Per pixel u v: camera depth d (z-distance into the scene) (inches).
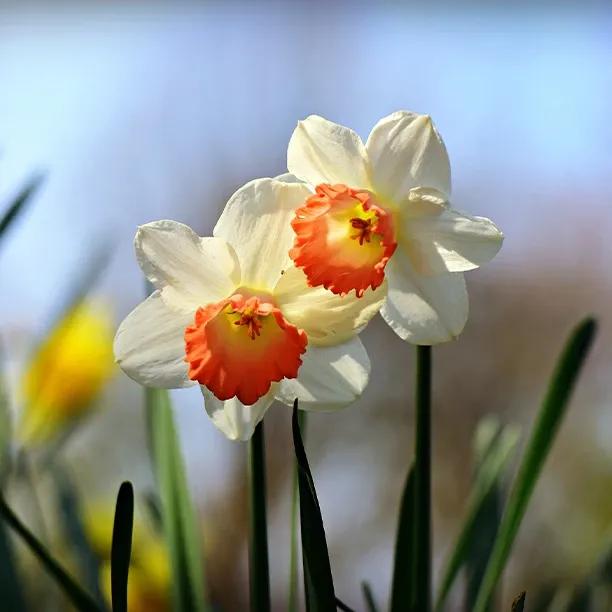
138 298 96.0
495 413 103.7
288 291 49.5
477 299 105.6
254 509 48.8
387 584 95.0
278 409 96.3
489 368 104.7
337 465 99.5
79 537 55.0
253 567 48.8
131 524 48.1
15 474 55.6
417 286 49.3
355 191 49.1
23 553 57.0
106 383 57.6
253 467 48.8
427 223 49.3
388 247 48.9
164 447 51.6
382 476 99.4
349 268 49.2
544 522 92.9
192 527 51.3
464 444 103.0
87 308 57.7
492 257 49.0
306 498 47.7
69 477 56.8
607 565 53.0
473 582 52.8
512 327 105.6
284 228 49.3
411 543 50.1
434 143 49.2
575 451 99.2
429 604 49.0
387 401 100.4
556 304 106.1
